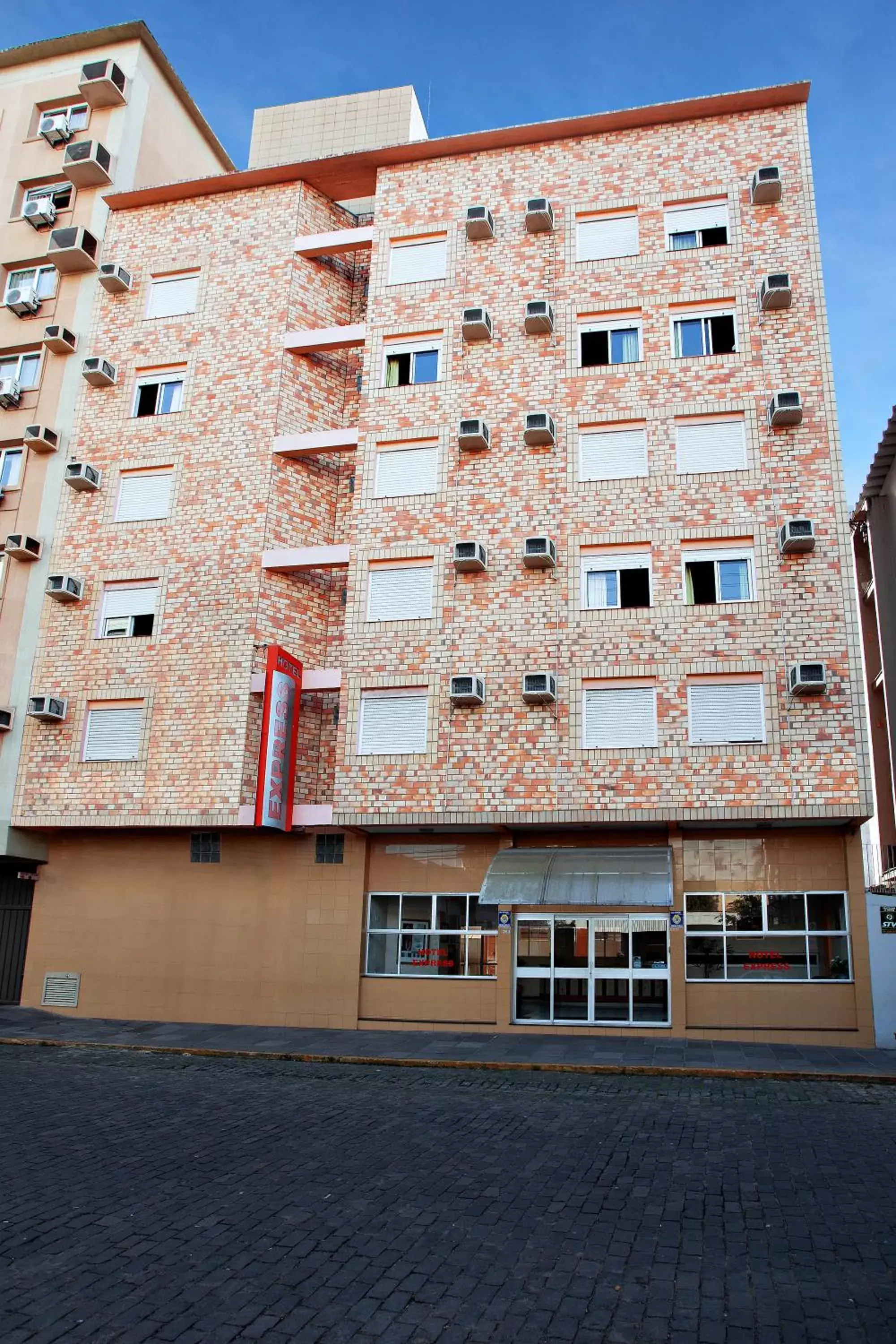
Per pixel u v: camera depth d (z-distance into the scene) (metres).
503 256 21.98
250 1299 6.20
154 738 20.97
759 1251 6.90
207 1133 10.65
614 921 19.00
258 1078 14.64
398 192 23.11
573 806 18.30
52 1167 9.09
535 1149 9.82
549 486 20.17
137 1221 7.60
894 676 24.62
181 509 22.33
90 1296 6.23
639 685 18.67
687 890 18.61
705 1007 18.08
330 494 23.03
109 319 24.52
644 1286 6.37
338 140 29.39
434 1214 7.76
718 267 20.61
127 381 23.84
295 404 22.84
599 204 21.69
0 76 27.81
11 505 23.72
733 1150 9.69
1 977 22.09
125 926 21.31
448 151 22.84
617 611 19.08
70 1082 13.96
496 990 19.06
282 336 22.94
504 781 18.77
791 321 19.88
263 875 20.77
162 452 22.92
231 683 20.78
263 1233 7.32
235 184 24.31
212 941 20.72
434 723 19.41
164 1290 6.34
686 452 19.73
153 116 27.31
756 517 18.97
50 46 27.27
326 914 20.20
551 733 18.78
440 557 20.36
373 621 20.38
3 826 21.36
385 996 19.67
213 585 21.55
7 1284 6.38
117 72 26.33
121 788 20.89
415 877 20.11
